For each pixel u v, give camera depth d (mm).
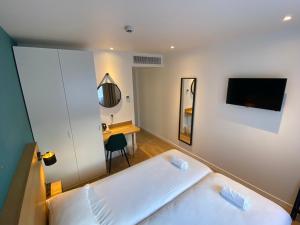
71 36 2025
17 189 1011
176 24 1659
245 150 2486
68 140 2518
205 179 1851
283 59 1884
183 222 1328
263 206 1437
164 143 4309
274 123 2086
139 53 3475
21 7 1178
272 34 1933
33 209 1093
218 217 1351
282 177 2121
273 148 2148
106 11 1301
